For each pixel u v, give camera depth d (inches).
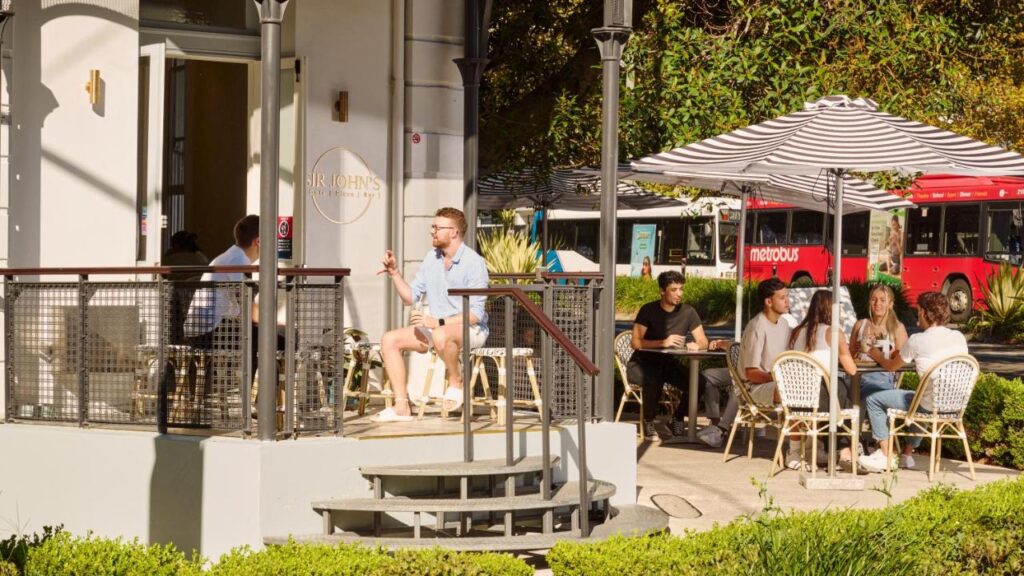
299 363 354.3
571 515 364.8
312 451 346.9
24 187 427.8
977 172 425.1
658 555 283.9
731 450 530.9
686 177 605.0
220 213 558.9
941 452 518.9
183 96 570.3
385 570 275.9
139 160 454.3
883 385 500.1
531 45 698.8
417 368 498.6
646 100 614.9
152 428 371.2
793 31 599.5
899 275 1390.3
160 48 453.1
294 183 487.5
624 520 374.3
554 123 656.4
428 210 512.1
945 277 1349.7
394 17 505.4
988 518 331.0
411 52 508.1
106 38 441.7
